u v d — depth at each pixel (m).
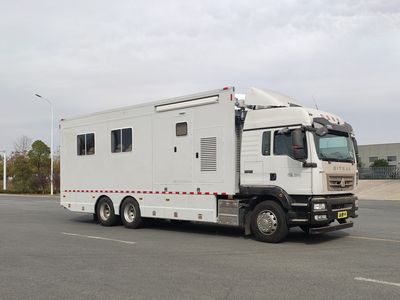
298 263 8.11
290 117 10.27
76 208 15.62
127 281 6.95
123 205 13.93
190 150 11.99
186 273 7.41
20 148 67.25
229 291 6.30
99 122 14.85
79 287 6.65
